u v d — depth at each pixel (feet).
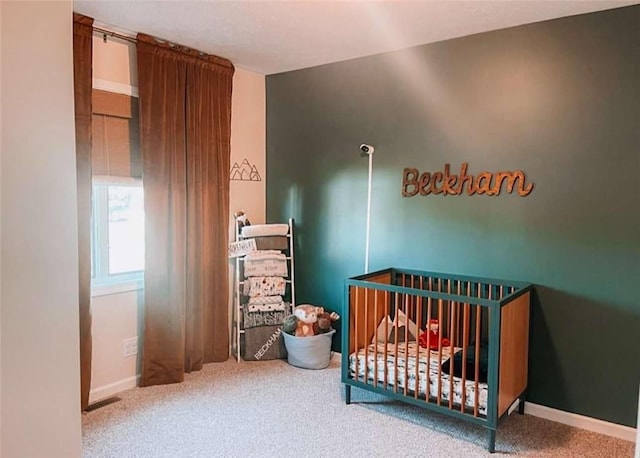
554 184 9.36
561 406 9.47
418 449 8.32
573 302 9.27
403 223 11.43
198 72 11.32
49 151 2.62
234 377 11.44
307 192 13.12
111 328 10.39
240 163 13.15
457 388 8.67
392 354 10.03
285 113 13.38
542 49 9.32
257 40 10.52
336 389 10.80
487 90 10.01
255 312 12.57
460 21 9.30
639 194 8.52
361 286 9.85
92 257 10.25
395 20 9.27
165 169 10.69
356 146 12.09
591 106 8.88
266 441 8.50
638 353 8.68
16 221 2.49
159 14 9.07
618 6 8.46
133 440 8.46
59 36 2.64
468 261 10.52
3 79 2.41
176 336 10.97
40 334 2.62
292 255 13.42
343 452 8.18
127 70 10.26
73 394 2.78
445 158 10.68
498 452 8.26
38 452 2.63
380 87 11.57
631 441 8.71
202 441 8.46
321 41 10.57
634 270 8.64
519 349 9.12
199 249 11.60
